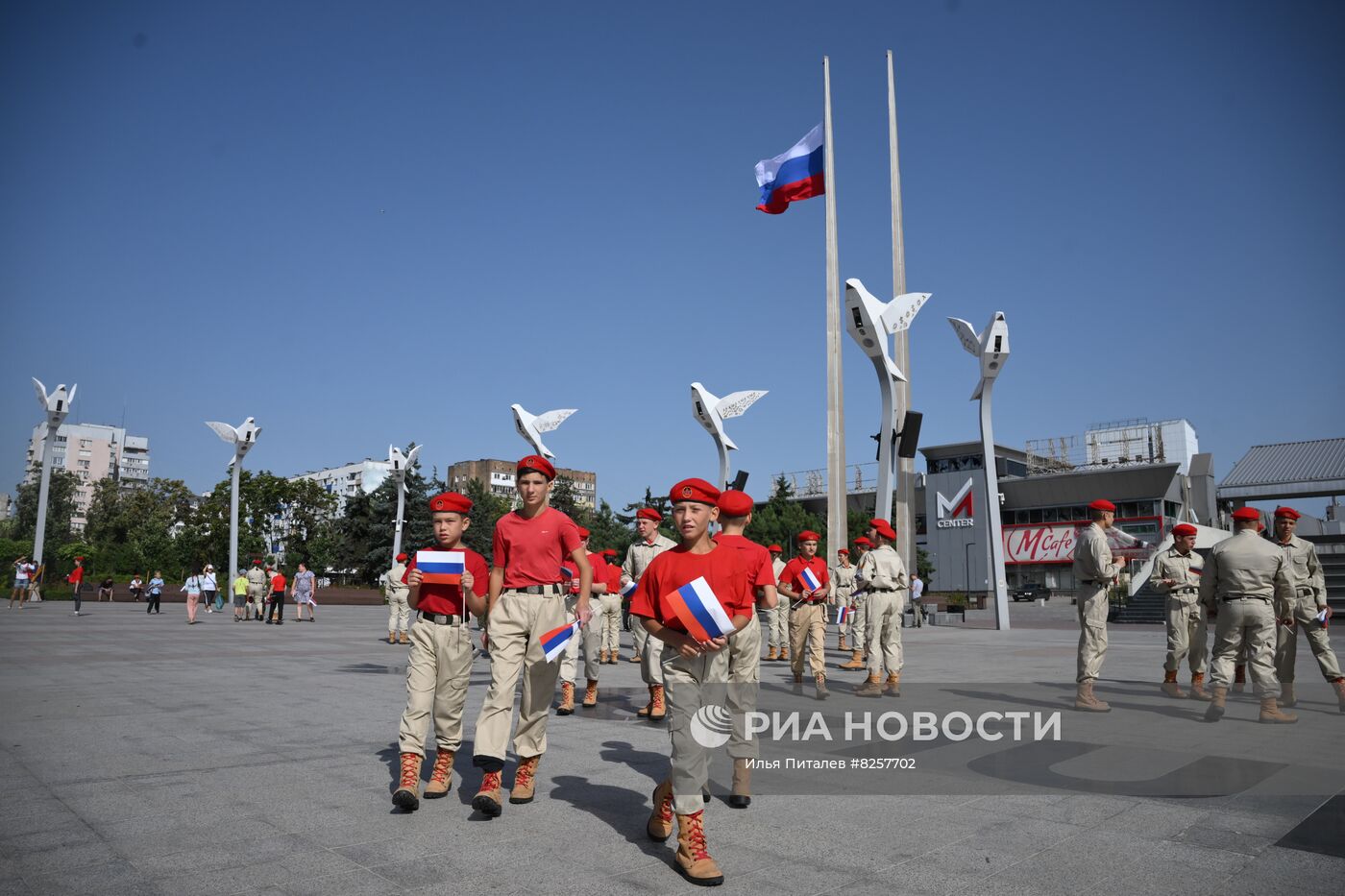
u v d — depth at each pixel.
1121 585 36.72
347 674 12.22
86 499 161.25
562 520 5.62
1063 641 22.36
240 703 9.28
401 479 46.62
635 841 4.55
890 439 27.81
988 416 30.61
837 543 33.09
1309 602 9.62
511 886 3.85
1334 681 9.26
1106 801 5.31
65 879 3.88
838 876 4.02
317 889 3.79
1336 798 5.37
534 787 5.64
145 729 7.65
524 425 30.72
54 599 42.94
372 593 50.41
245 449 43.81
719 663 4.32
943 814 5.03
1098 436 82.50
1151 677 12.41
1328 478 51.34
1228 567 8.55
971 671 13.34
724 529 6.72
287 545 73.31
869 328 27.58
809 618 10.52
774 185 36.50
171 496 82.94
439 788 5.45
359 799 5.34
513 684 5.31
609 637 15.00
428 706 5.38
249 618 30.05
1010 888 3.84
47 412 40.25
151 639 18.98
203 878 3.91
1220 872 4.04
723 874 4.04
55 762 6.29
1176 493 76.12
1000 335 29.67
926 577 73.56
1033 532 77.62
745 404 28.67
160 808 5.06
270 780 5.78
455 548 5.71
